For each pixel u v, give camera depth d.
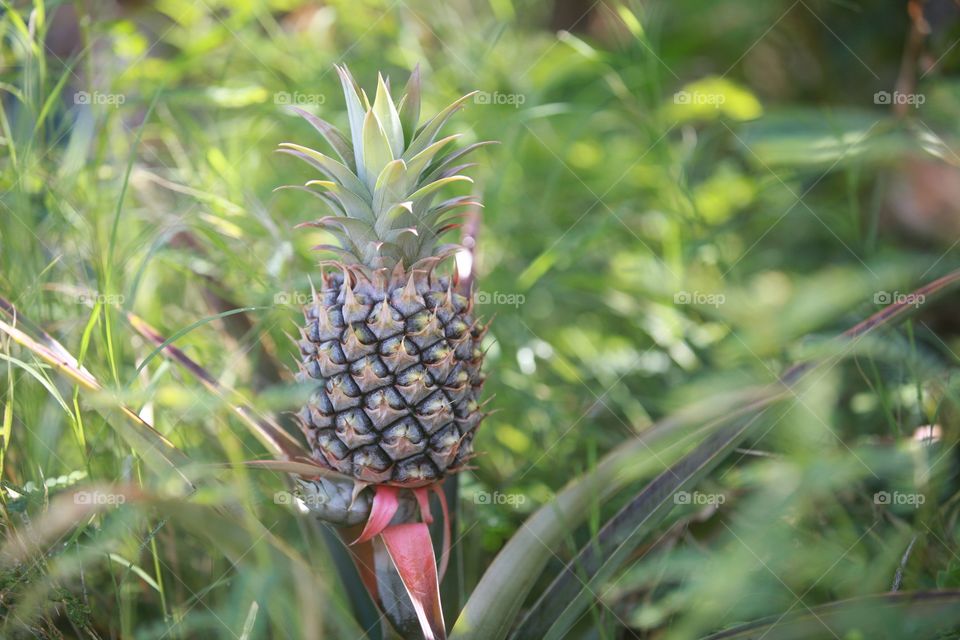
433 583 0.98
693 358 1.35
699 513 1.11
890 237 1.47
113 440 1.09
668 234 1.41
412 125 1.01
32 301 1.09
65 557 0.98
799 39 2.00
